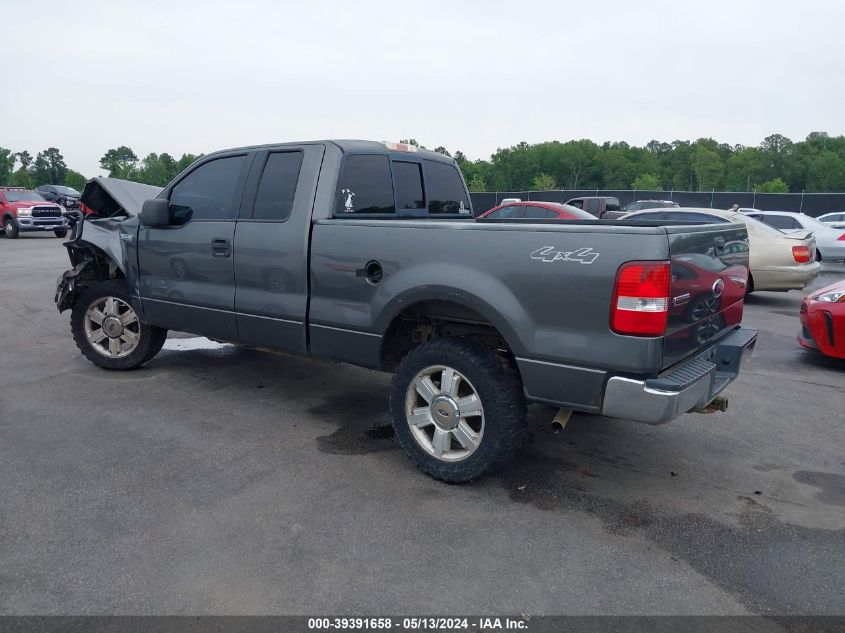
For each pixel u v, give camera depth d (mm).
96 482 3719
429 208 5289
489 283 3477
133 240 5410
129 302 5695
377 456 4203
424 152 5270
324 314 4242
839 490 3844
